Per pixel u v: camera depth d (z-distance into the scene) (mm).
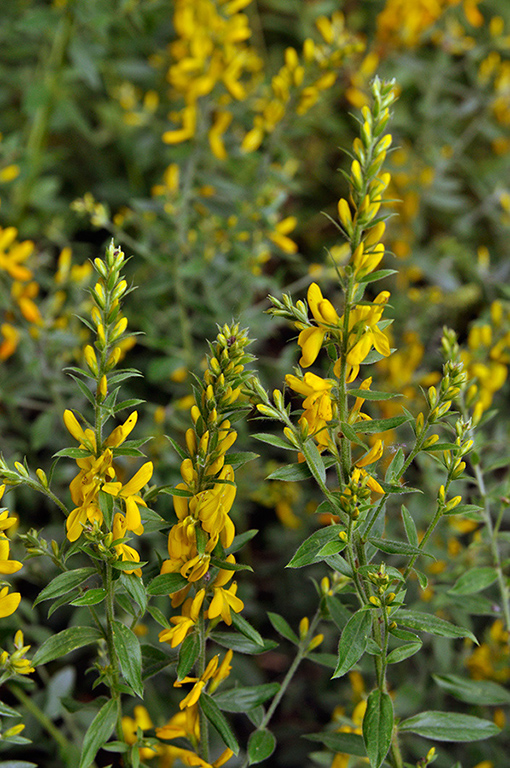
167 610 935
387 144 669
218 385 681
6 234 925
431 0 1361
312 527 1135
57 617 1045
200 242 1110
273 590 1164
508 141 1663
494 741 878
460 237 1577
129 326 1205
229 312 1091
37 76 1396
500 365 884
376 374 1155
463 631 698
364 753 749
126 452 677
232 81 1039
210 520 685
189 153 1094
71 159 1568
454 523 890
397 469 712
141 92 1587
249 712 754
